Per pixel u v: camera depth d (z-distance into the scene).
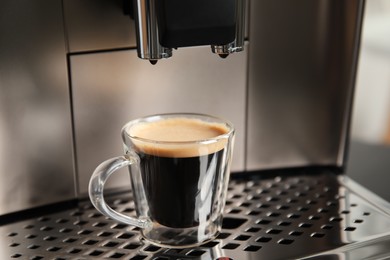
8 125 0.50
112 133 0.53
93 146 0.53
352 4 0.55
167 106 0.54
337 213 0.51
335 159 0.60
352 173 0.62
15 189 0.51
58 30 0.50
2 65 0.48
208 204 0.47
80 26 0.50
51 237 0.49
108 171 0.46
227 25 0.44
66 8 0.49
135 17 0.45
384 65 0.59
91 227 0.50
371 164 0.62
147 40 0.44
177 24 0.43
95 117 0.52
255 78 0.56
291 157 0.59
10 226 0.50
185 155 0.45
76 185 0.53
